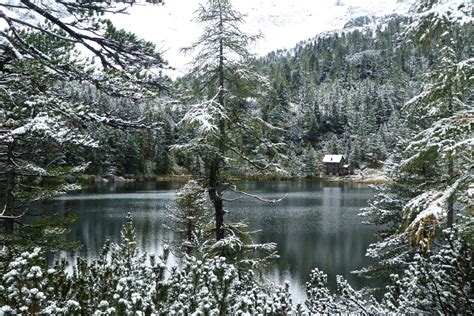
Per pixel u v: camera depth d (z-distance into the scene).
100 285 3.69
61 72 5.55
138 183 70.06
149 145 78.38
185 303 3.29
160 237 28.62
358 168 98.88
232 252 11.32
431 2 5.41
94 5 5.28
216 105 10.81
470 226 5.18
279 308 3.17
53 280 3.51
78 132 5.78
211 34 11.17
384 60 161.00
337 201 51.91
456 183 5.03
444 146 5.50
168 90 6.30
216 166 11.50
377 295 15.06
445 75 6.24
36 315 2.63
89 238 28.14
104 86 5.63
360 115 119.00
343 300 5.91
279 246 27.86
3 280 2.73
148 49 5.90
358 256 25.33
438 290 5.17
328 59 180.38
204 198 16.36
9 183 9.38
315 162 95.44
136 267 3.94
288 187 72.38
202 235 12.20
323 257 25.19
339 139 115.12
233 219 37.66
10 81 5.56
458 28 5.20
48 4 5.18
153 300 3.20
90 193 55.16
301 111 120.25
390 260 14.26
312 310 5.66
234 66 11.22
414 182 14.63
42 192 9.88
